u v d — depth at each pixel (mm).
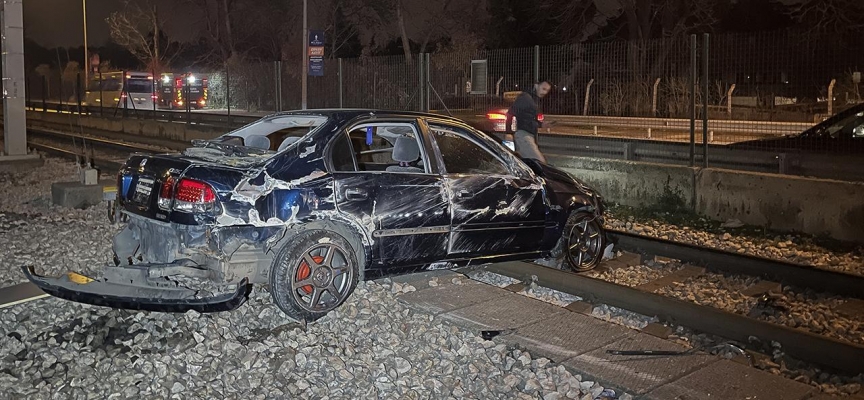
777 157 12625
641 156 14633
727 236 10641
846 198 10273
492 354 5570
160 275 5898
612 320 6691
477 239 7148
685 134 17969
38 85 62594
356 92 21703
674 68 18016
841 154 11742
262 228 6016
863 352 5402
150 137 27766
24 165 17516
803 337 5730
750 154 13023
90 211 11336
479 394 4988
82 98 49656
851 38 13797
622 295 6891
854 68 13828
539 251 7715
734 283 7957
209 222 5910
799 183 10766
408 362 5336
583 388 5098
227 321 6105
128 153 21797
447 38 47406
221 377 5062
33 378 5082
